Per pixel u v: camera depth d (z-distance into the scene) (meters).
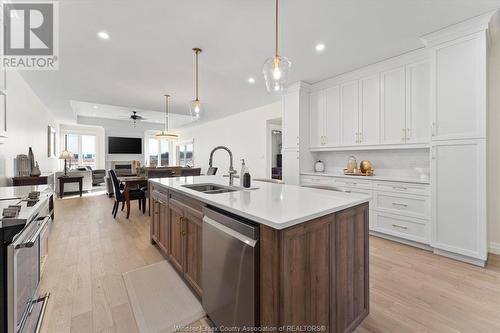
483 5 2.09
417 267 2.32
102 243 2.96
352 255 1.50
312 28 2.45
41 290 1.90
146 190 4.62
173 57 3.10
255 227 1.17
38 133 4.96
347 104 3.73
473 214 2.36
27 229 1.30
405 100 3.07
